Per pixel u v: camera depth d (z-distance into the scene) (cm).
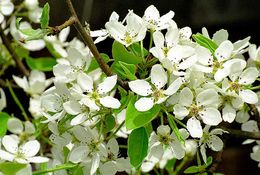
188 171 61
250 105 61
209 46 56
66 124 57
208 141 57
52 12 76
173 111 55
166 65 53
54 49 76
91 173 55
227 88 54
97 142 56
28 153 57
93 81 56
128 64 54
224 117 55
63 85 56
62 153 58
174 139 56
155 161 68
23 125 67
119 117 61
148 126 56
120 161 57
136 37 55
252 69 55
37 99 74
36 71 75
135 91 53
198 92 54
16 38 75
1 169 56
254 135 59
